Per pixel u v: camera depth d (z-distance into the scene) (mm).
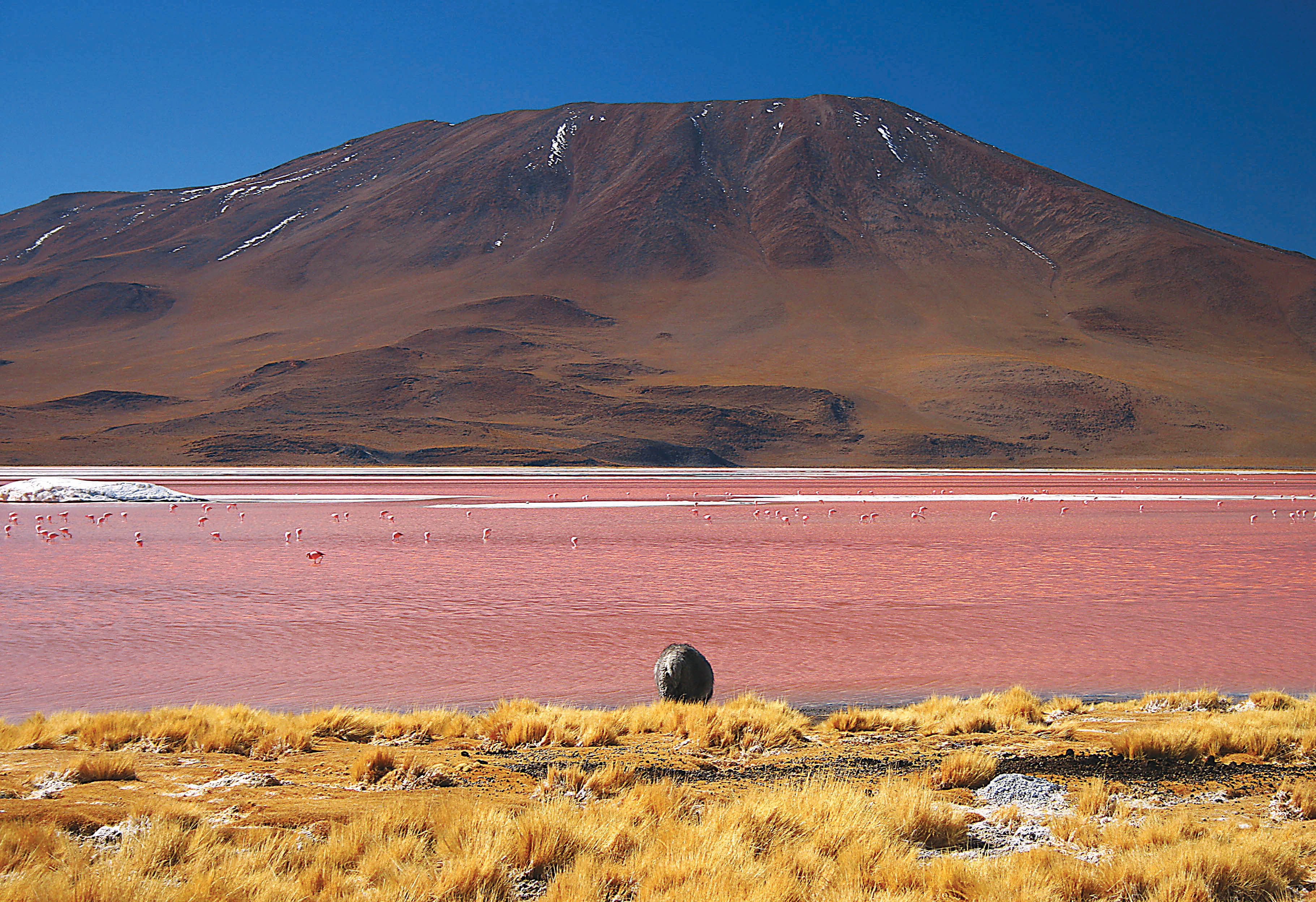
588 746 13148
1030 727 14422
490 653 20375
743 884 7496
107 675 18062
